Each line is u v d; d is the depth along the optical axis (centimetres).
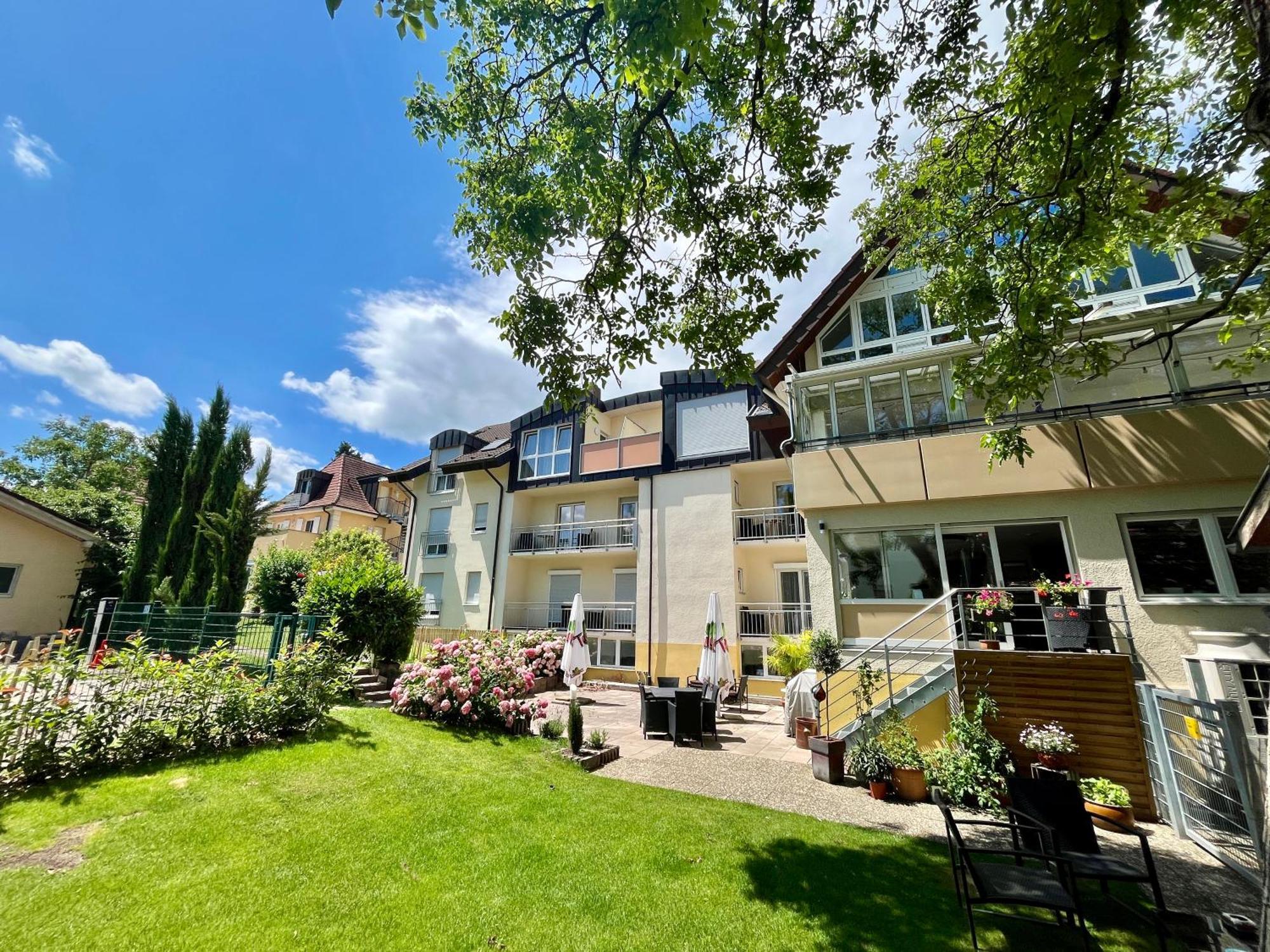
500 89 544
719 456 1708
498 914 371
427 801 562
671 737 973
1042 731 673
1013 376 604
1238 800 504
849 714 916
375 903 374
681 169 576
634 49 355
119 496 2355
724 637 1233
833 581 994
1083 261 608
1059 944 358
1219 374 840
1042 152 524
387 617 1080
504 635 1762
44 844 411
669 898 400
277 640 869
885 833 546
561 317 603
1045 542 866
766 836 524
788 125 537
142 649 657
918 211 740
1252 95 319
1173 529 792
